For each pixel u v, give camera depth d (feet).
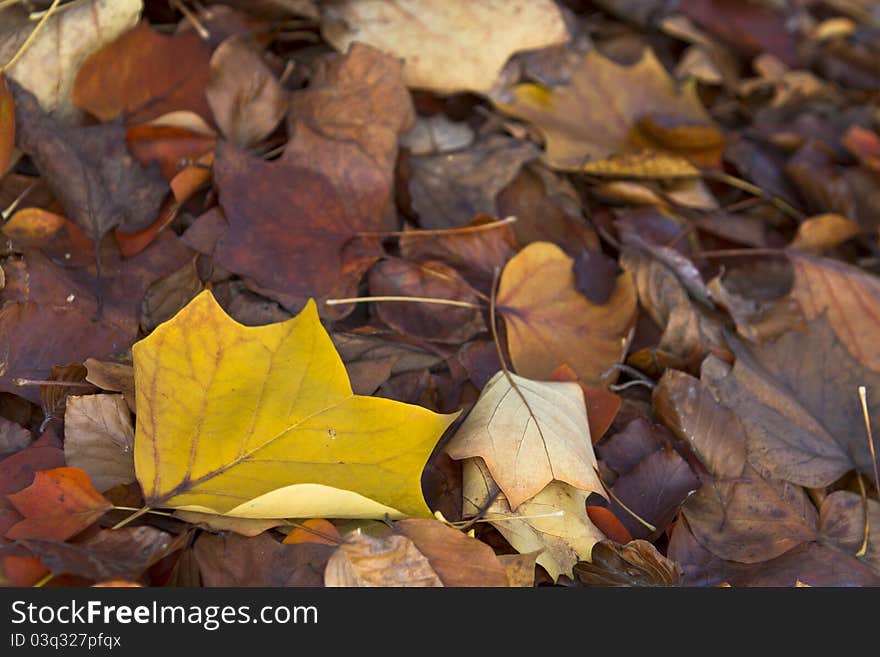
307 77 3.19
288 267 2.88
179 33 3.03
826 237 3.32
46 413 2.70
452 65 3.25
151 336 2.57
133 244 2.87
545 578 2.71
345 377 2.58
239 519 2.58
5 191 2.88
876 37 4.03
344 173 2.98
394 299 2.95
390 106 3.09
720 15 3.74
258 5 3.15
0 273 2.75
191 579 2.58
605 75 3.37
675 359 3.00
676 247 3.24
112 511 2.60
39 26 2.82
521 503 2.70
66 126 2.91
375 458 2.61
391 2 3.23
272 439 2.59
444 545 2.60
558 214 3.20
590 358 2.98
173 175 2.95
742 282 3.27
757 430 2.92
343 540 2.55
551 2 3.28
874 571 2.77
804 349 3.02
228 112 3.02
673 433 2.89
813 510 2.87
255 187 2.89
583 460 2.72
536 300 3.00
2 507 2.57
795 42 3.83
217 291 2.88
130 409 2.68
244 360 2.58
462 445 2.72
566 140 3.28
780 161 3.53
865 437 2.95
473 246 3.06
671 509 2.76
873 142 3.49
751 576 2.74
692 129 3.30
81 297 2.79
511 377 2.80
